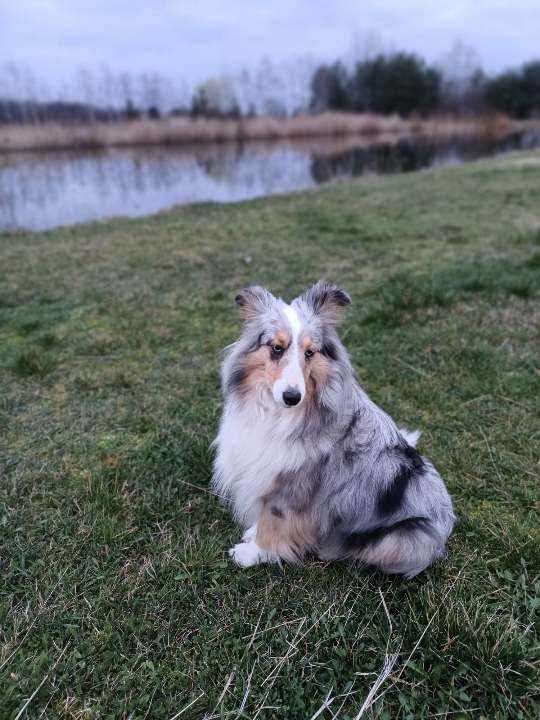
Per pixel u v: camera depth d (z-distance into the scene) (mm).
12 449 1175
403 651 754
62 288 2135
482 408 1284
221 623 796
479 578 863
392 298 1865
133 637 771
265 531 889
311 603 829
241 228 3123
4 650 737
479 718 681
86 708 683
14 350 1607
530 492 1026
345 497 846
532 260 2172
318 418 835
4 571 873
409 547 823
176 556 894
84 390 1405
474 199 3701
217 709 685
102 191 5582
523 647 732
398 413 1288
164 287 2119
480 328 1648
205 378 1455
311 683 719
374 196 4043
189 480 1089
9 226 3777
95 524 951
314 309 875
